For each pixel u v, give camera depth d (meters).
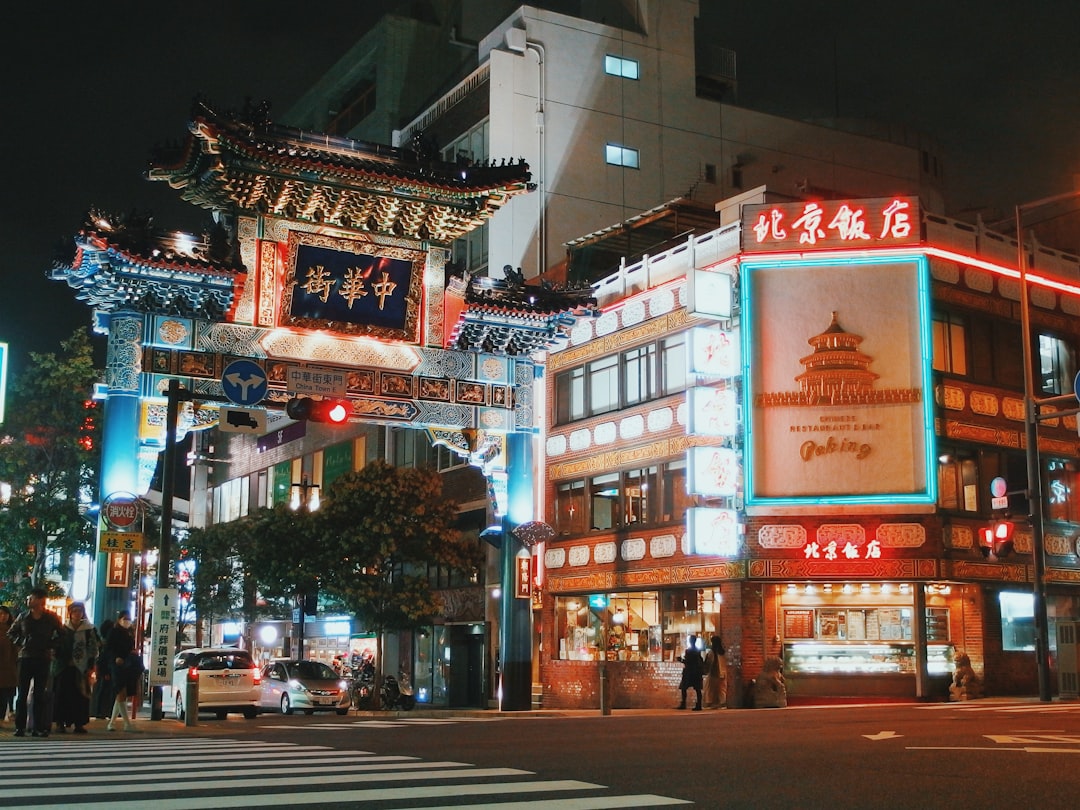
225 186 30.14
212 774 12.14
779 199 37.22
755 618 33.09
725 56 57.31
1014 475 35.06
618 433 37.88
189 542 50.00
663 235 44.81
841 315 33.44
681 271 36.44
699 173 52.38
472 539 42.81
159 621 23.86
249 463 61.78
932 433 32.78
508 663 33.84
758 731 17.53
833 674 33.16
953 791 10.45
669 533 35.59
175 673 30.95
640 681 35.97
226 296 30.42
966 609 33.97
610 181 49.78
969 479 34.09
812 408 33.19
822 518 32.91
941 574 32.44
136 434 29.67
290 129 30.52
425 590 37.31
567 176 48.88
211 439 67.06
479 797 10.20
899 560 32.50
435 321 33.38
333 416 27.81
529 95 48.72
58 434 38.00
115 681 19.91
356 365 32.28
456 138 50.31
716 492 32.94
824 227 33.75
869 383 33.12
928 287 33.41
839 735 16.41
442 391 33.44
